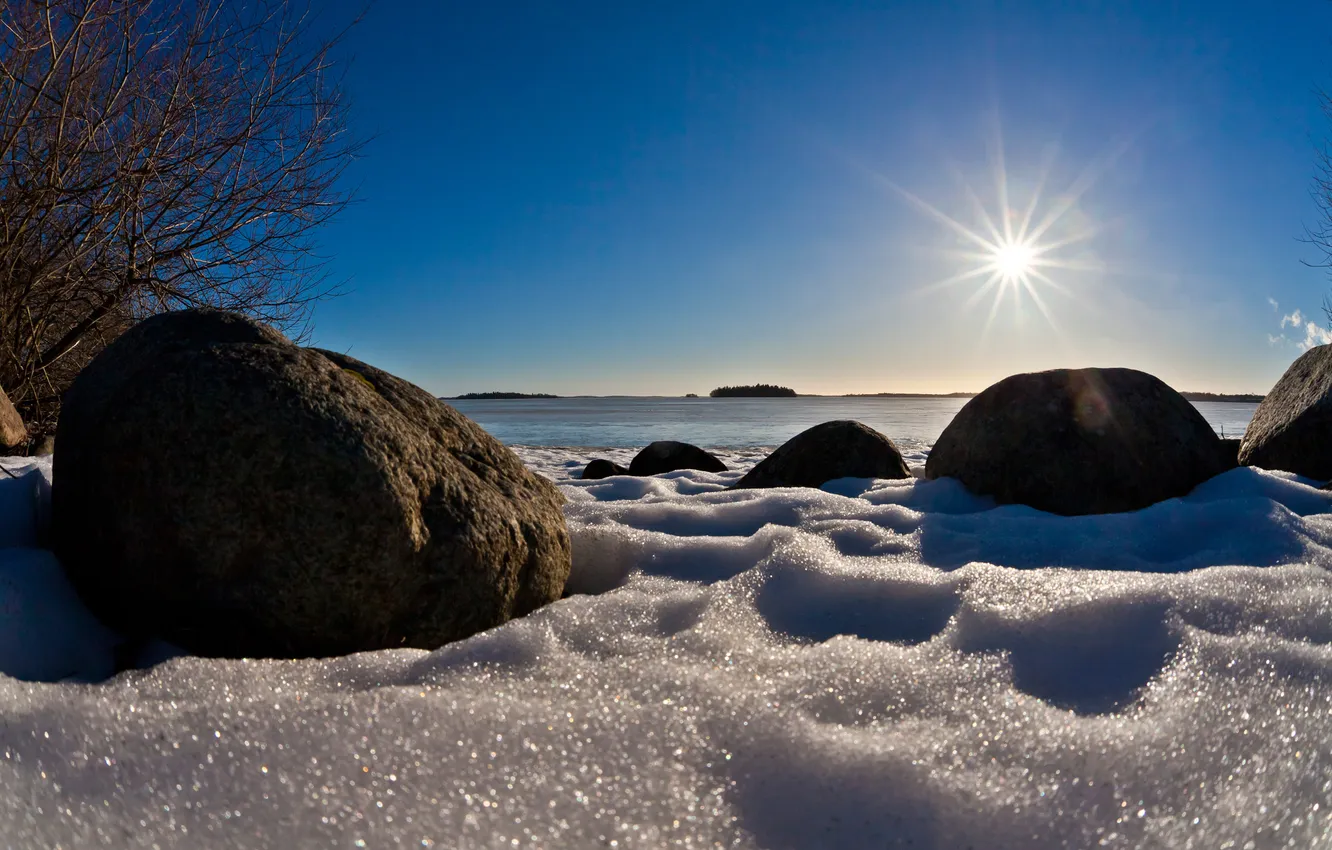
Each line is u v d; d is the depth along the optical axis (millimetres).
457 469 2414
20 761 1184
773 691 1479
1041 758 1243
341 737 1261
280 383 2121
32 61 4508
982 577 2158
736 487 5262
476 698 1424
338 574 1987
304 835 1051
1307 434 4230
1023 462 3939
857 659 1642
